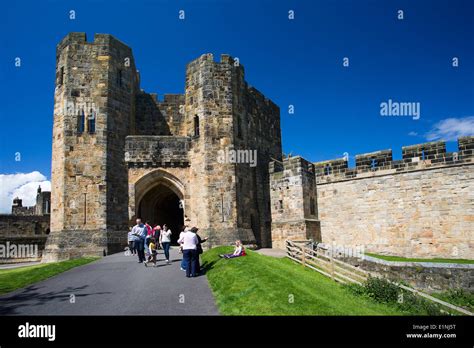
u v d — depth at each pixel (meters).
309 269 22.30
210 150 29.19
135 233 20.25
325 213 33.53
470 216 27.02
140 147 29.83
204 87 30.02
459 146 27.95
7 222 40.75
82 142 27.98
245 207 30.14
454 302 20.02
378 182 31.16
